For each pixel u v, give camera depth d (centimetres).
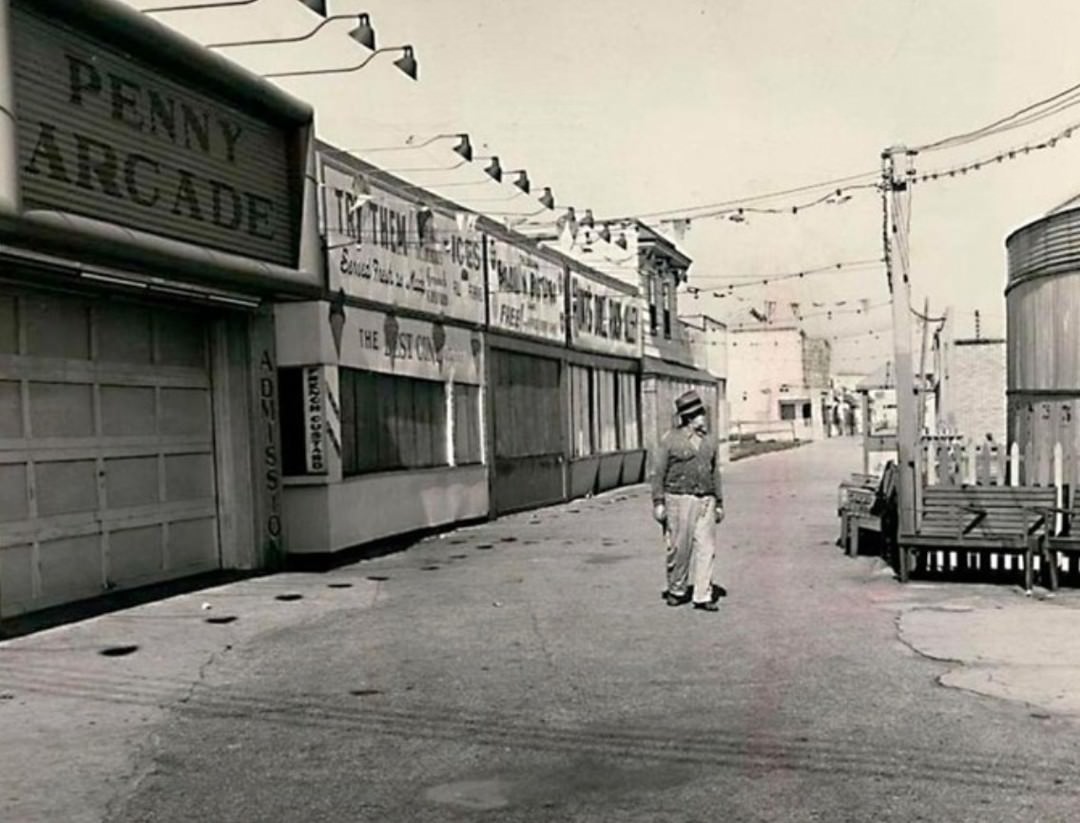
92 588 1129
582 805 516
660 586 1174
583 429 2598
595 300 2705
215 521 1335
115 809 523
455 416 1845
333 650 877
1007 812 494
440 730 645
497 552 1510
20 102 866
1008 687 716
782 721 648
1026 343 1919
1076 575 1127
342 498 1414
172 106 1058
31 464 1046
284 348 1392
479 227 1952
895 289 1182
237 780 562
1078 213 1773
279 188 1238
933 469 1210
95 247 937
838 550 1453
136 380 1198
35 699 730
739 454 4966
